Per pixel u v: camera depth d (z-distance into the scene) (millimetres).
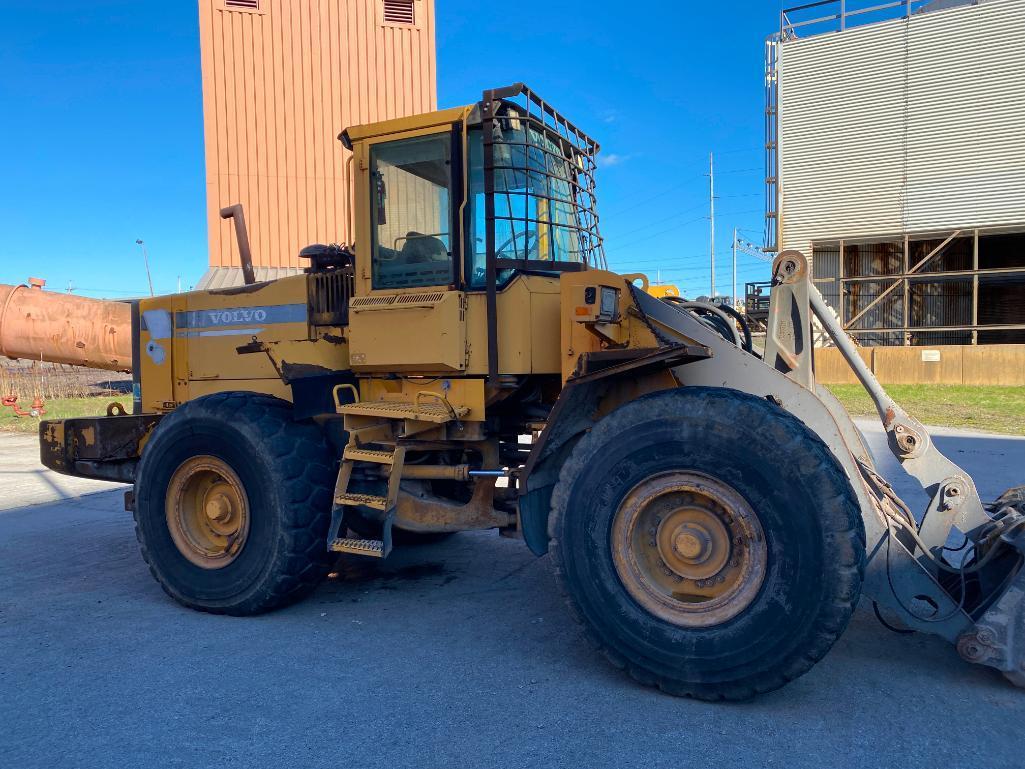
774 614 2889
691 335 3668
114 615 4328
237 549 4309
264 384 5004
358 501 4188
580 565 3256
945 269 25641
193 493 4547
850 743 2732
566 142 4566
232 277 14570
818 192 25234
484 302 4031
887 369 22891
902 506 3896
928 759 2617
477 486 4281
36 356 9664
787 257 3770
